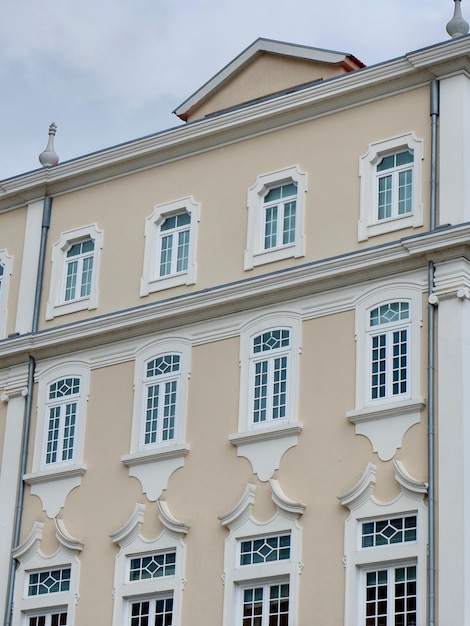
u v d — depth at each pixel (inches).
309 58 1238.9
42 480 1230.3
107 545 1172.5
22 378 1280.8
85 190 1321.4
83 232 1302.9
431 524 1012.5
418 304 1080.8
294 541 1074.1
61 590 1187.9
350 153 1162.0
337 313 1120.8
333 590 1043.9
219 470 1134.4
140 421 1196.5
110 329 1234.6
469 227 1059.3
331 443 1085.8
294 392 1117.7
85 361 1251.2
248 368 1151.0
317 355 1118.4
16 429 1264.8
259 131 1222.3
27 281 1317.7
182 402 1175.6
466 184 1092.5
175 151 1268.5
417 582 1010.1
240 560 1099.9
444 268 1073.5
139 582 1142.3
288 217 1185.4
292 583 1063.0
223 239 1210.6
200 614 1100.5
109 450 1205.1
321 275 1127.0
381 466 1056.8
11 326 1314.0
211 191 1234.0
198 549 1121.4
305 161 1184.8
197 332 1192.2
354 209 1143.6
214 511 1124.5
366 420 1073.5
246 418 1137.4
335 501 1067.3
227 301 1172.5
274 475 1103.6
